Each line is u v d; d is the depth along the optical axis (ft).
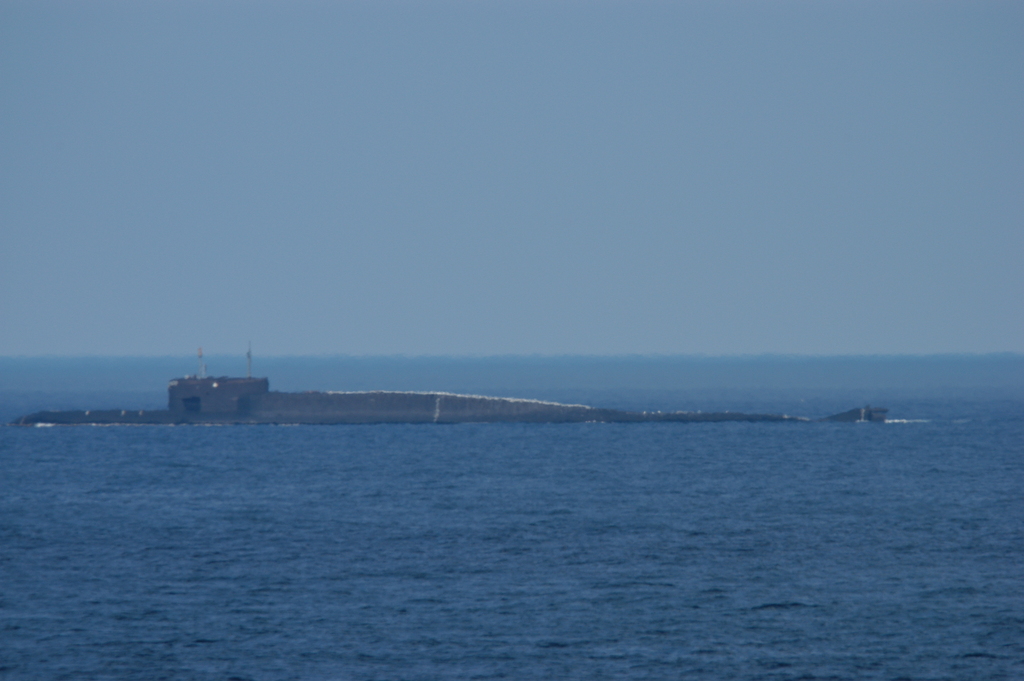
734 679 634.84
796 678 637.30
